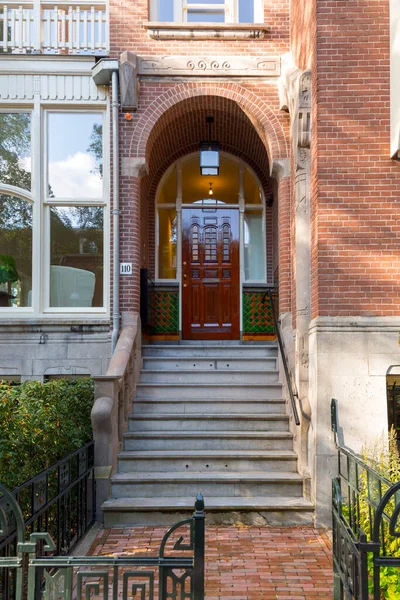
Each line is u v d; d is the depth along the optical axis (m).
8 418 4.36
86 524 5.71
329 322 6.14
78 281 8.43
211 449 7.04
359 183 6.30
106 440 6.34
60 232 8.46
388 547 4.06
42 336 8.15
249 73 8.33
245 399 7.59
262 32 8.36
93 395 6.85
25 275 8.43
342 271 6.21
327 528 5.88
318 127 6.36
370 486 4.48
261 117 8.27
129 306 8.14
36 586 3.02
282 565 4.91
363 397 6.05
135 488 6.32
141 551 5.16
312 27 6.68
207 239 10.64
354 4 6.46
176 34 8.35
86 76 8.43
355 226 6.26
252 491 6.34
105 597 3.02
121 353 7.38
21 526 3.07
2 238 8.45
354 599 3.17
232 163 10.69
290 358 7.37
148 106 8.30
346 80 6.39
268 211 10.59
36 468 4.95
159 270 10.61
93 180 8.49
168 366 8.62
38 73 8.38
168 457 6.70
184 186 10.70
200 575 3.03
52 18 8.56
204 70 8.33
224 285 10.54
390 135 6.32
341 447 5.49
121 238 8.23
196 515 3.10
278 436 7.03
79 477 5.38
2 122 8.48
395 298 6.19
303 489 6.28
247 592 4.39
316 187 6.39
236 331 10.43
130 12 8.43
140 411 7.61
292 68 7.59
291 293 7.89
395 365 6.09
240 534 5.70
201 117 9.32
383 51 6.41
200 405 7.61
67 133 8.53
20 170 8.45
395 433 6.45
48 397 5.38
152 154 9.57
